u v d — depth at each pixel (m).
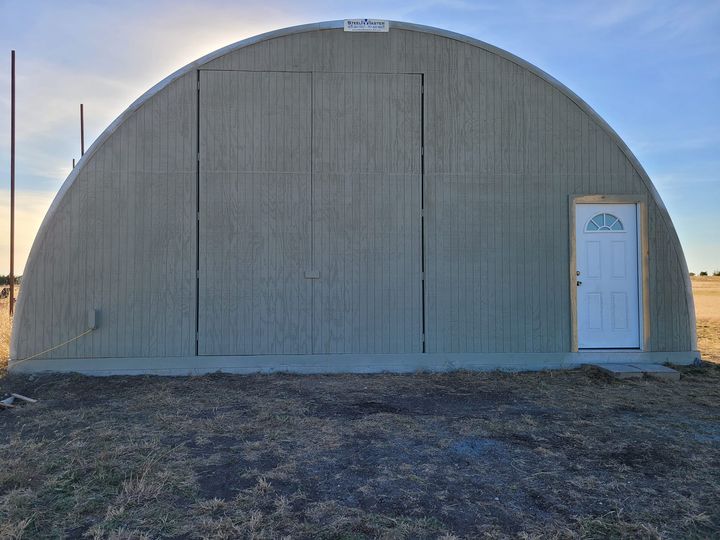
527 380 7.48
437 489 3.81
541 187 8.34
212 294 7.92
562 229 8.34
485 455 4.51
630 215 8.47
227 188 8.00
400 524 3.28
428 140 8.23
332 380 7.50
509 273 8.25
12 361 7.59
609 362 8.23
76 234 7.77
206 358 7.86
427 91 8.26
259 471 4.11
